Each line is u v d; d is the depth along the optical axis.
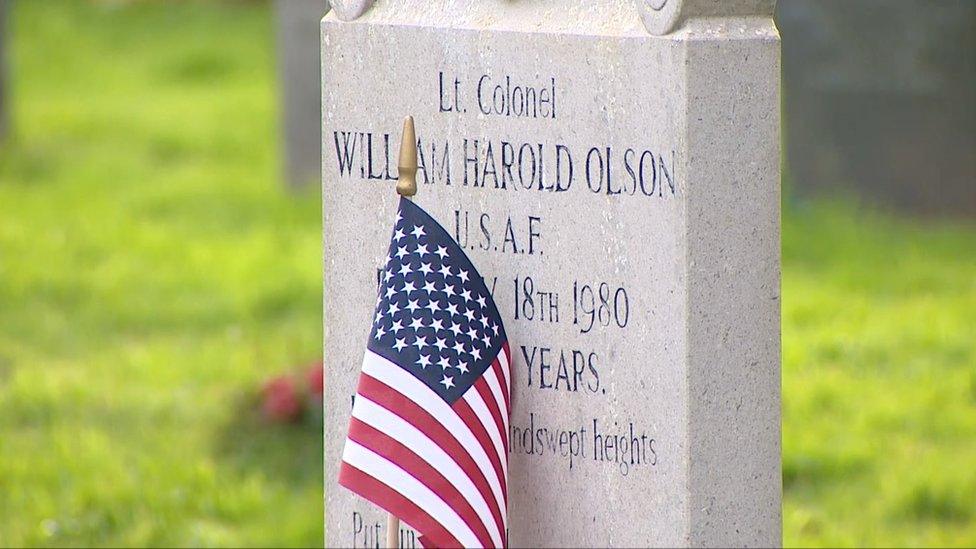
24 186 20.70
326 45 7.87
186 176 21.38
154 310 15.60
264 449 12.04
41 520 10.74
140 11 34.44
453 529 7.00
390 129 7.71
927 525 10.52
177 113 25.98
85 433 12.24
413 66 7.58
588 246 7.10
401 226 7.30
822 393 12.54
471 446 7.07
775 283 7.04
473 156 7.41
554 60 7.11
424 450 7.04
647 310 6.95
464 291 7.25
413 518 7.02
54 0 35.12
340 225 7.94
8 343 14.73
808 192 18.16
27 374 13.60
